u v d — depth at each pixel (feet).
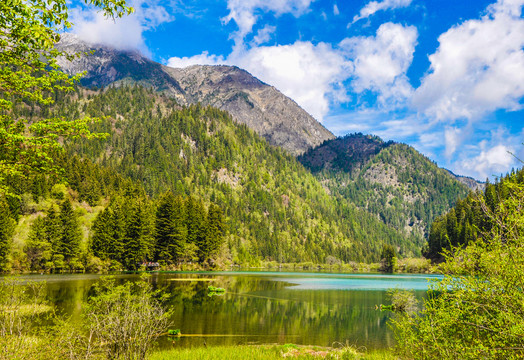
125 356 40.19
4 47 34.63
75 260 288.92
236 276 308.81
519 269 22.80
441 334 27.27
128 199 403.54
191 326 97.96
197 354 62.13
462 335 26.25
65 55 39.47
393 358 61.16
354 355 64.18
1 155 37.93
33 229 282.56
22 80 37.70
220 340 82.94
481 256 25.34
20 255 264.52
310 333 93.91
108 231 314.35
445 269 28.32
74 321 79.56
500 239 25.12
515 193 24.47
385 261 571.69
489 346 24.06
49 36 33.78
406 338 31.65
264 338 86.89
